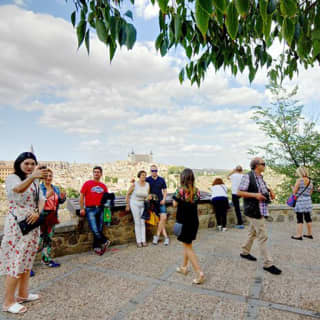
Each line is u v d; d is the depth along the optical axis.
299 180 5.97
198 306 2.92
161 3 1.14
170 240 5.95
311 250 5.07
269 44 2.20
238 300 3.04
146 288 3.39
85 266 4.22
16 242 2.79
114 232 5.51
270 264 3.90
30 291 3.33
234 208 7.69
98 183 5.00
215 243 5.62
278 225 7.54
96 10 1.50
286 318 2.66
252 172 4.08
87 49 1.52
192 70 2.48
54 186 4.27
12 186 2.71
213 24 2.16
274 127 10.81
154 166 5.72
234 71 2.52
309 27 1.84
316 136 10.38
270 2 1.27
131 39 1.43
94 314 2.78
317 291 3.25
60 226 4.67
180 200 3.61
